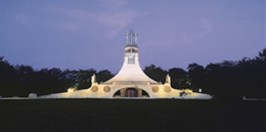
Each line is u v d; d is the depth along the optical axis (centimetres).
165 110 6238
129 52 13425
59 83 14350
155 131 5262
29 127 5369
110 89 12225
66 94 11756
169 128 5381
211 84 10219
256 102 7150
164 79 16875
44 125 5431
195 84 12975
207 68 13138
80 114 5891
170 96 11875
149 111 6109
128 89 12669
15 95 11469
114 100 7694
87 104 6888
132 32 13788
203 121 5741
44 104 6862
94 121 5528
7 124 5488
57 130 5234
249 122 5750
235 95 7506
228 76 9419
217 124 5634
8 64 12600
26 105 6712
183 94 11288
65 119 5644
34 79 13450
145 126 5394
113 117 5691
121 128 5303
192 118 5819
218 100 7225
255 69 9694
